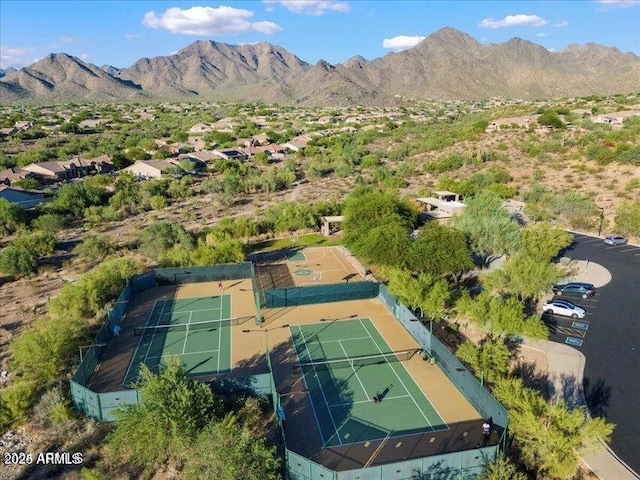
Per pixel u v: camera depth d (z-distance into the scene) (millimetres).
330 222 74000
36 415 31359
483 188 92000
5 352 40312
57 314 44844
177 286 54344
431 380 34812
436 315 41500
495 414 28750
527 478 24875
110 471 26672
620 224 68312
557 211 75625
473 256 58031
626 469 26172
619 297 47812
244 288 53625
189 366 37156
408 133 179375
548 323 42562
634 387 33312
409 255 49844
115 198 93750
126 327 44031
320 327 43594
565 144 112375
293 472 24906
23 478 26500
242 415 29891
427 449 27656
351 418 30547
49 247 66938
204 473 24234
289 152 168750
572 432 26016
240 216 85188
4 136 191125
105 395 30188
